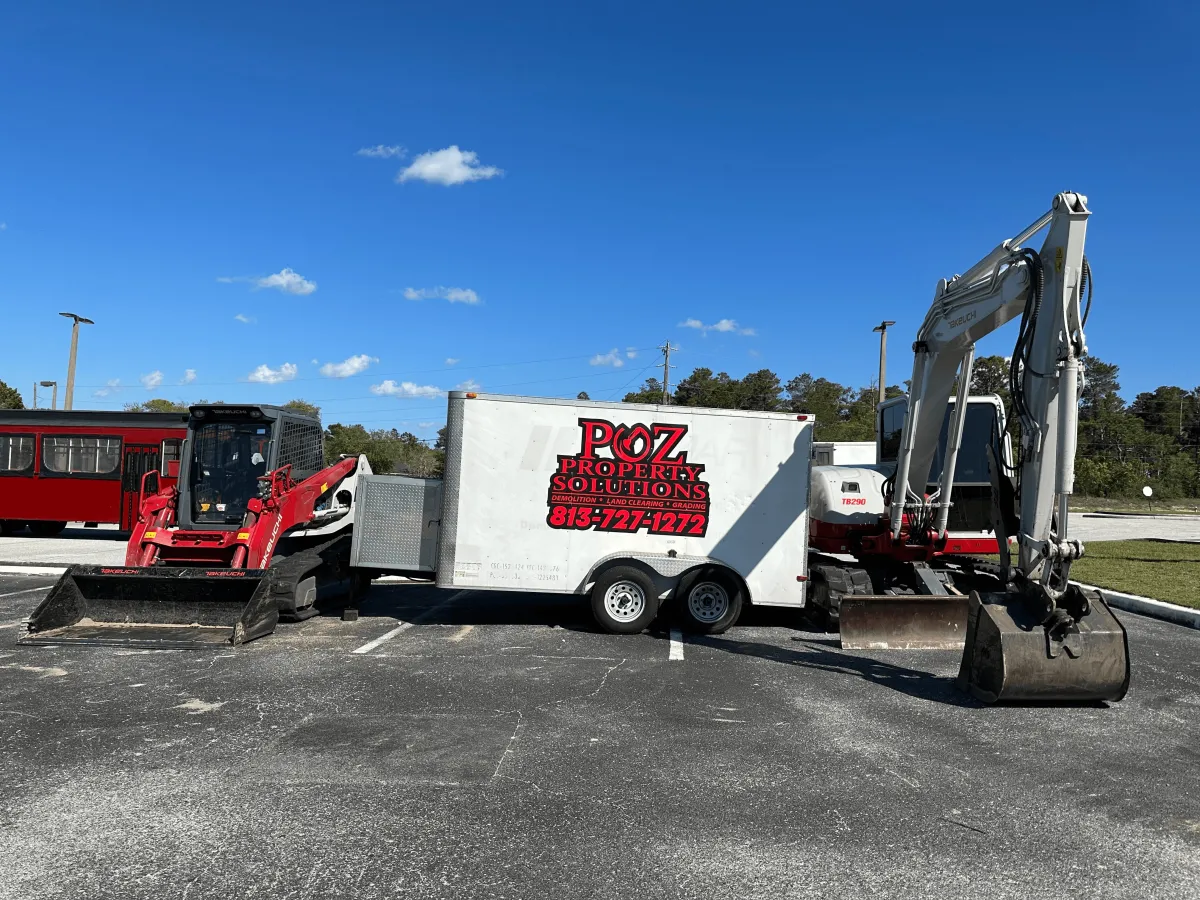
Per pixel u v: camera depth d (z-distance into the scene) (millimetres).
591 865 3709
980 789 4750
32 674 7125
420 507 10109
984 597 6855
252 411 10195
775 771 4984
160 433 20156
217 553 9672
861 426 66500
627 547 9547
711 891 3492
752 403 88125
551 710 6223
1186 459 70812
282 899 3371
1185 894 3541
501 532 9531
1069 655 6426
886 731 5848
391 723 5824
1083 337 6520
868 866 3750
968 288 8078
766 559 9609
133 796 4438
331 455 59938
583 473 9562
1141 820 4336
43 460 20281
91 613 8867
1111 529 30828
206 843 3873
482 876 3588
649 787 4684
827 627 9883
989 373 62406
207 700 6367
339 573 10859
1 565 14273
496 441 9562
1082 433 83812
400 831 4035
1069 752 5445
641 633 9461
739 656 8297
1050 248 6676
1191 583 13602
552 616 10570
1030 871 3730
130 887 3447
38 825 4055
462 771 4891
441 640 8875
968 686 6895
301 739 5441
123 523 20078
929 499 9625
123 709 6090
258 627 8586
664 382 54969
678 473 9602
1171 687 7281
